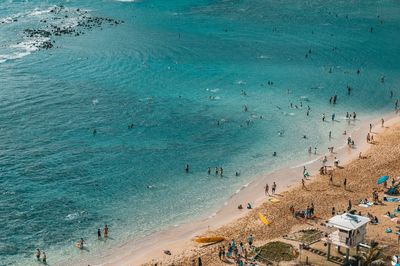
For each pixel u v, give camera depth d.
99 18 192.25
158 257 62.47
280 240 63.44
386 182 78.81
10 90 116.25
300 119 107.19
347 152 92.50
